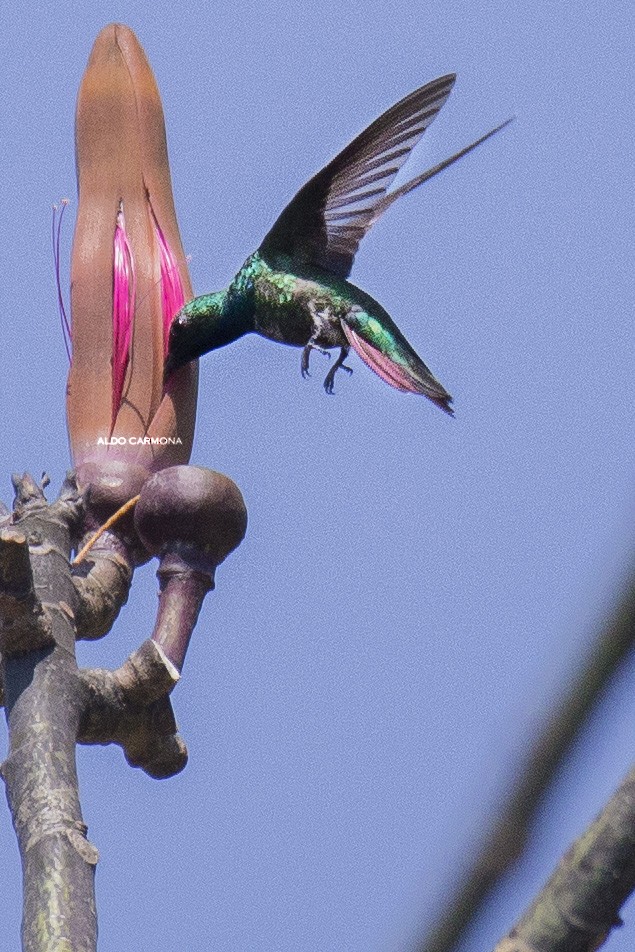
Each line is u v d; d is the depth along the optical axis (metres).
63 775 4.96
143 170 9.27
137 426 8.51
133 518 7.83
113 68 9.50
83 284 8.84
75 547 7.79
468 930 1.58
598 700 1.56
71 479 6.59
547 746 1.58
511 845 1.58
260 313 10.02
